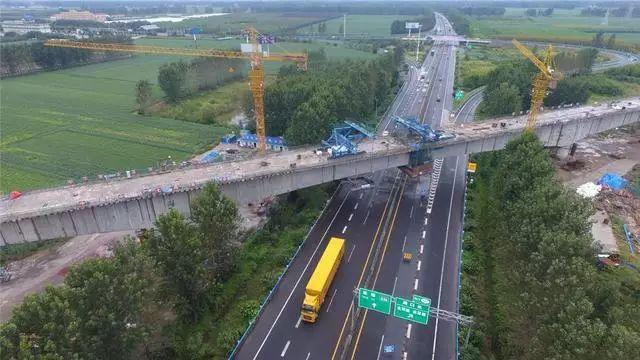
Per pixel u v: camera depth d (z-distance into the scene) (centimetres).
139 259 6519
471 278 9056
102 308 5784
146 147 15625
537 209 8194
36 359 5028
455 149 12812
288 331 7794
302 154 11606
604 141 17200
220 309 8119
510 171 10625
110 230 9369
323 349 7444
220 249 8512
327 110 14075
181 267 7244
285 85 16525
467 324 6750
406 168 12838
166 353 7162
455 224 11144
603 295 6656
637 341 5125
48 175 13112
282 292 8706
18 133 16900
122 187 9706
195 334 7544
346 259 9681
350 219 11331
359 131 12912
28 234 8694
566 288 6378
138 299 6203
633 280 8831
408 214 11588
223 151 15075
